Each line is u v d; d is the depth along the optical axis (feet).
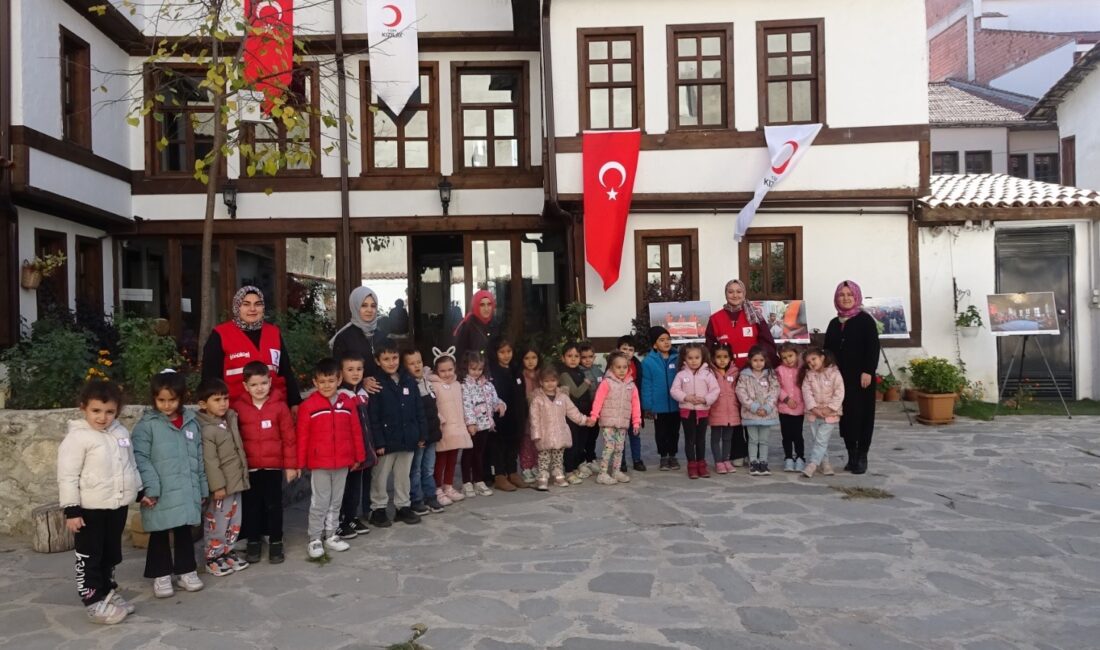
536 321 45.29
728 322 27.73
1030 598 15.46
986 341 40.32
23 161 32.01
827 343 27.25
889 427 35.35
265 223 43.88
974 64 82.94
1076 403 41.96
